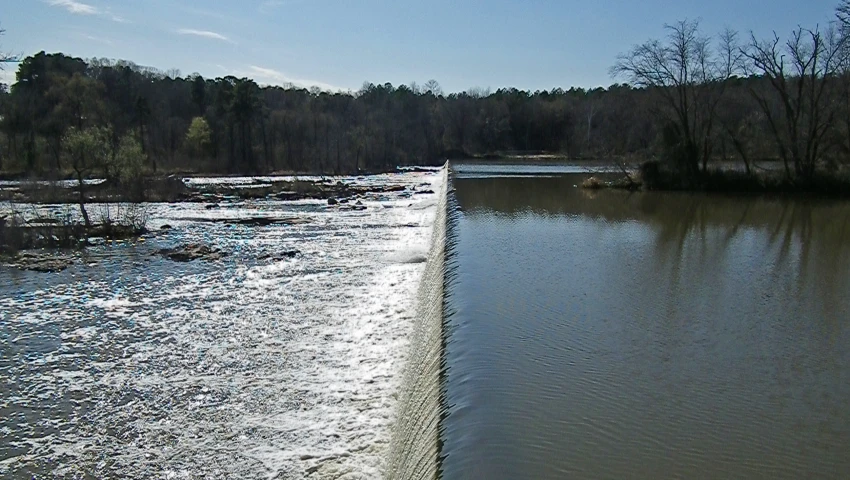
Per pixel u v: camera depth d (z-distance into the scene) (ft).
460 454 19.85
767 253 63.41
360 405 36.86
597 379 27.17
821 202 119.75
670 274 51.26
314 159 306.76
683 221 88.99
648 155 154.61
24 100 245.65
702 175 143.84
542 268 51.16
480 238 67.10
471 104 381.40
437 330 34.06
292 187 186.60
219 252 86.28
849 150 136.87
